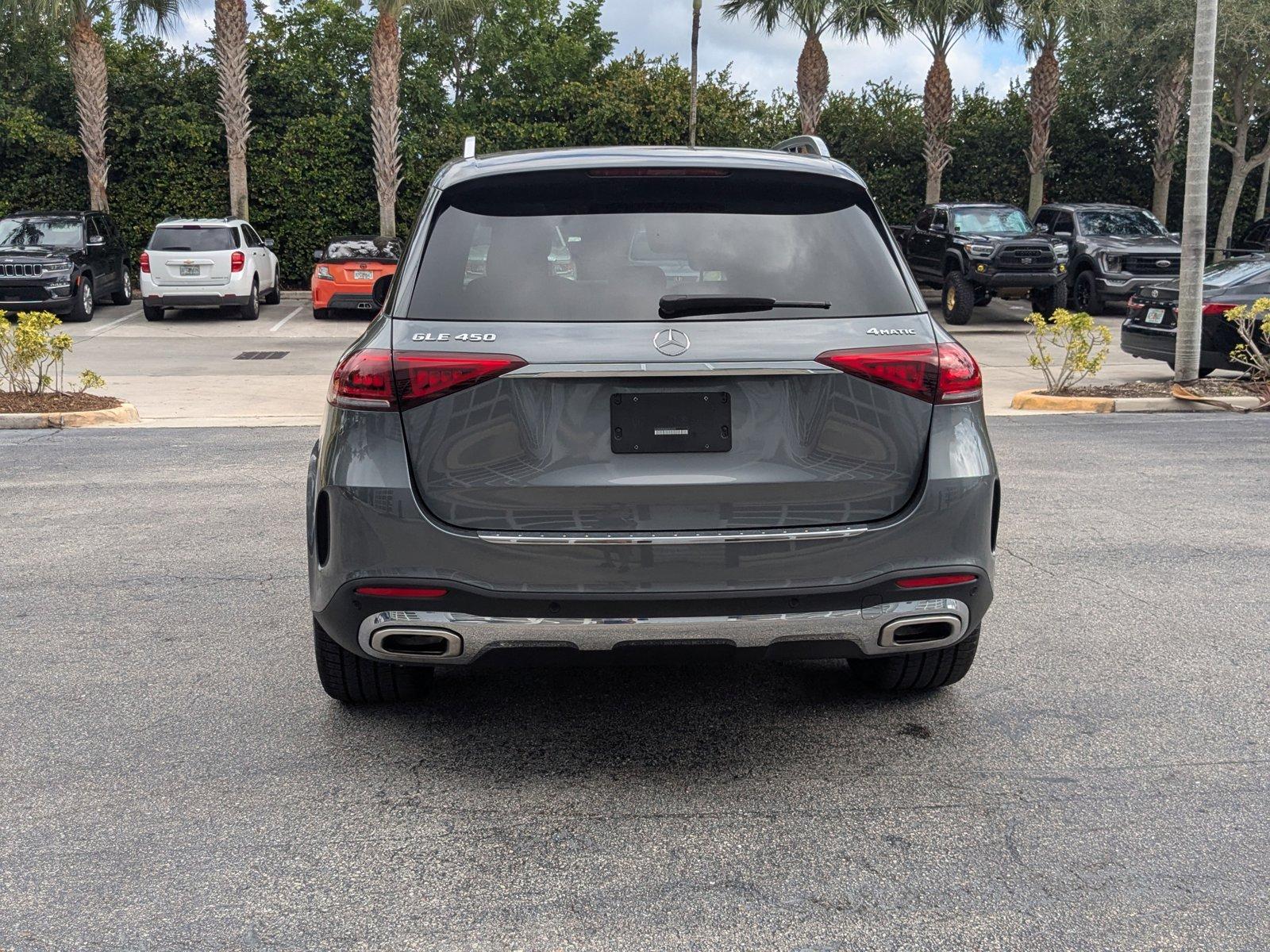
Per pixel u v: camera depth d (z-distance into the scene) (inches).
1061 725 151.2
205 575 220.1
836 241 133.0
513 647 124.4
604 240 129.7
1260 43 940.0
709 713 156.3
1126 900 108.7
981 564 130.2
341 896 109.6
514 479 122.3
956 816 125.8
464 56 1443.2
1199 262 474.3
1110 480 313.6
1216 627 191.2
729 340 123.0
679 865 115.4
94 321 869.8
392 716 154.4
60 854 117.2
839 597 125.2
